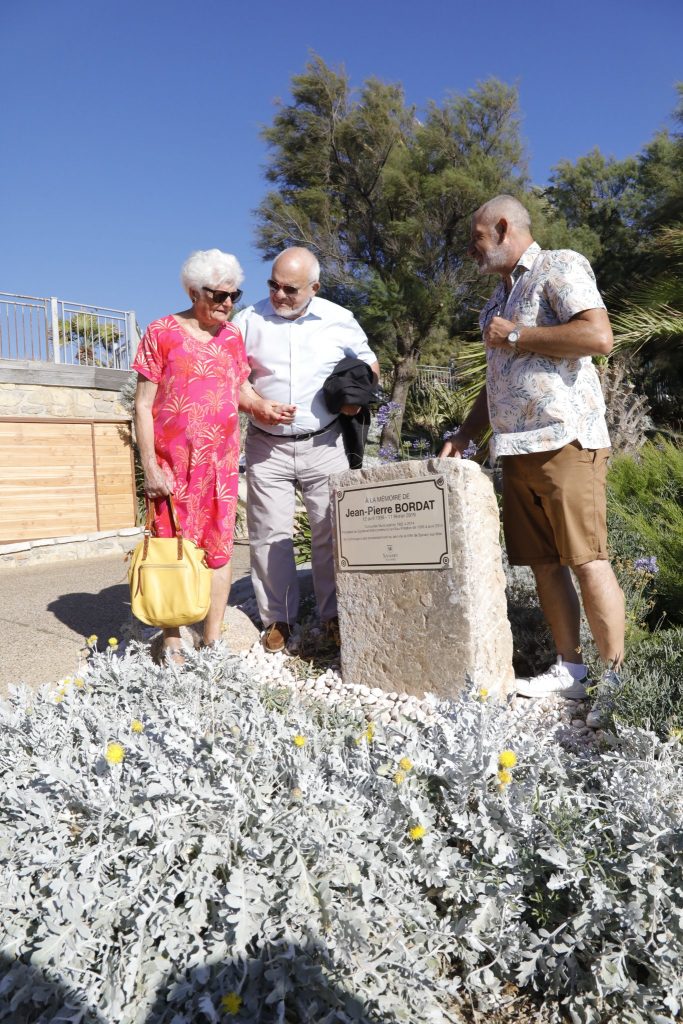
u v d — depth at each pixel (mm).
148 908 1812
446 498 3244
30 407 13406
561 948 1886
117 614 5484
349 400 3855
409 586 3398
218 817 2021
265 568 4156
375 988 1766
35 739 2504
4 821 2170
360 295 19938
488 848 2059
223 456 3617
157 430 3553
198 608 3385
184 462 3553
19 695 2961
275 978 1700
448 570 3258
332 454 4062
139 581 3406
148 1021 1694
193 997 1723
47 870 1971
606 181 24094
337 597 3678
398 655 3457
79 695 3023
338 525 3648
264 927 1802
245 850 1958
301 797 2061
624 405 6746
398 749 2439
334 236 20234
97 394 14266
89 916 1852
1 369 12969
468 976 1932
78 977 1751
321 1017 1743
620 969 1839
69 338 14930
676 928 1849
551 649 3779
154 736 2496
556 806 2164
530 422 3145
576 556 3111
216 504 3631
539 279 3090
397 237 19594
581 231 21625
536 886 2055
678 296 9383
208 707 2834
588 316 2955
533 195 22359
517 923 1993
